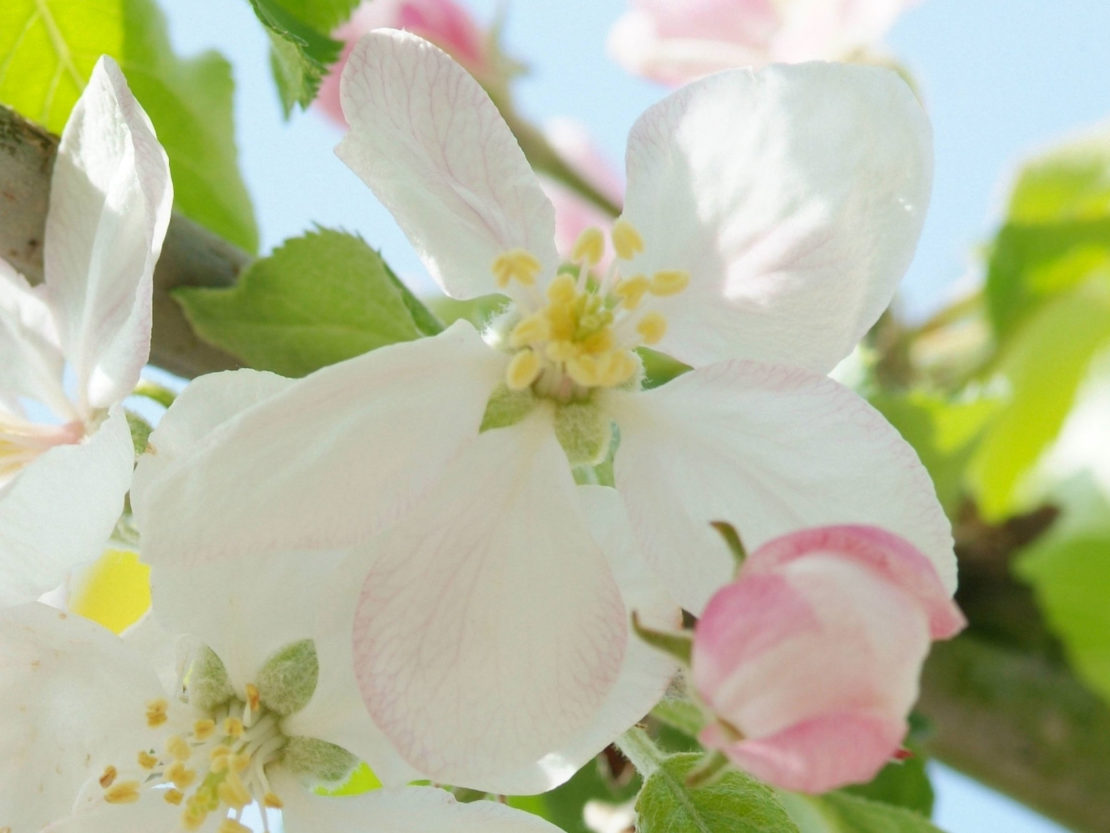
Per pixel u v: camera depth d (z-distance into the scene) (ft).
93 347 0.58
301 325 0.63
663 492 0.56
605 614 0.55
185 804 0.58
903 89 0.55
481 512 0.56
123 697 0.58
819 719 0.48
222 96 0.65
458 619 0.55
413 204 0.56
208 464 0.52
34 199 0.60
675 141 0.56
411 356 0.55
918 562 0.49
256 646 0.58
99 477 0.55
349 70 0.54
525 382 0.56
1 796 0.57
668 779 0.58
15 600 0.54
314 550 0.54
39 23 0.63
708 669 0.49
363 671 0.54
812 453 0.55
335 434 0.54
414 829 0.57
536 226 0.57
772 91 0.55
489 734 0.54
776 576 0.49
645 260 0.57
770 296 0.56
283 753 0.59
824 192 0.56
